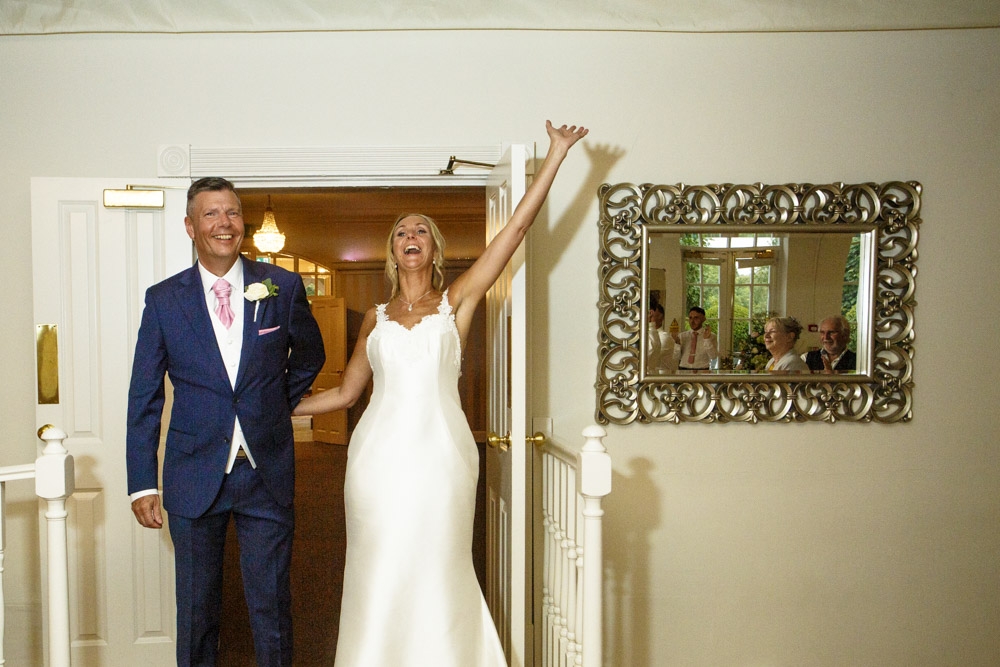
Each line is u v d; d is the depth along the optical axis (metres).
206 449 2.43
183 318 2.45
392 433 2.34
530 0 3.13
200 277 2.50
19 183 3.14
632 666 3.24
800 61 3.23
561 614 2.60
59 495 2.25
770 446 3.26
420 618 2.25
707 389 3.23
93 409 3.08
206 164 3.15
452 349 2.43
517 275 2.51
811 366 3.23
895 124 3.25
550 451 2.76
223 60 3.15
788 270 3.21
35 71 3.12
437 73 3.18
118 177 3.14
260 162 3.16
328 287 10.61
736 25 3.17
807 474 3.27
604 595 3.23
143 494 2.46
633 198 3.18
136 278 3.10
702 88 3.22
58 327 3.06
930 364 3.28
